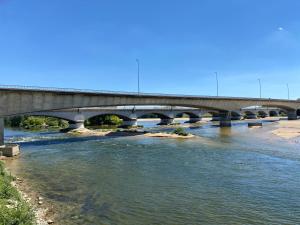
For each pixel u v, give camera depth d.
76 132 102.00
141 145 62.53
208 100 116.62
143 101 93.88
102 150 55.44
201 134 86.12
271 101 151.50
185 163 40.31
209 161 41.47
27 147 61.84
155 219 20.69
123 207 22.97
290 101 165.38
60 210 22.08
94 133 95.81
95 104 79.50
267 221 20.27
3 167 35.78
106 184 29.78
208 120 186.62
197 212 21.97
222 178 31.61
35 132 110.69
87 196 25.70
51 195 25.89
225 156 45.50
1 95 59.31
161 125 143.88
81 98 75.62
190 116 175.25
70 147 60.97
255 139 69.12
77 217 20.75
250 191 26.88
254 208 22.66
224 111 127.81
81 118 111.75
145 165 39.44
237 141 65.75
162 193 26.58
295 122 134.62
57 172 35.84
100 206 23.12
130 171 35.78
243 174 33.22
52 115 104.25
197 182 30.16
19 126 163.62
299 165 37.72
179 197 25.42
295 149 51.56
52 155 50.25
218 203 23.84
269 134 80.38
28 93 63.97
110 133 93.81
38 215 20.62
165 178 31.97
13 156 49.53
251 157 44.16
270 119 185.12
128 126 128.00
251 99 138.62
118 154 49.94
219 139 71.06
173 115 157.38
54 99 69.38
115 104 85.25
